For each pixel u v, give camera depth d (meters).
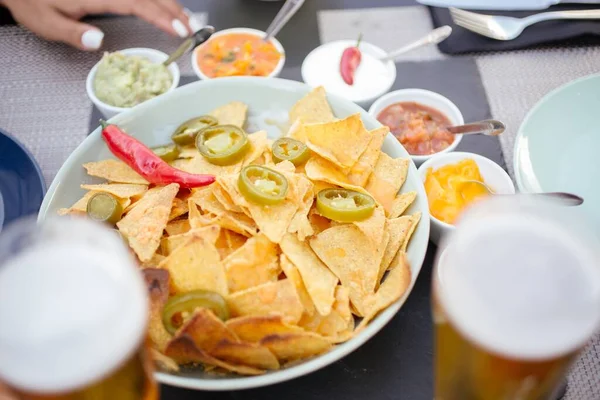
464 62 1.91
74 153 1.43
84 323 0.60
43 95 1.86
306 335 1.04
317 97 1.53
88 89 1.79
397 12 2.10
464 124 1.64
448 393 0.83
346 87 1.83
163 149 1.53
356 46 1.90
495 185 1.48
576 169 1.40
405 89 1.80
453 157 1.52
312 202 1.35
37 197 1.47
